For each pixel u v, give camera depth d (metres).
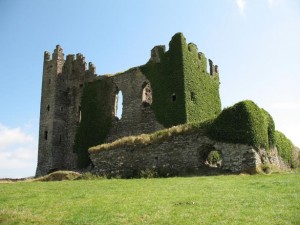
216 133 33.00
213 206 16.66
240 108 32.59
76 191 23.59
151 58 52.84
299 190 19.41
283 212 15.13
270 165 32.12
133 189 23.08
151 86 51.91
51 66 64.44
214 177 27.94
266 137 33.75
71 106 62.56
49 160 59.31
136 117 52.53
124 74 55.75
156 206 17.17
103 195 21.20
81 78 62.28
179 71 49.19
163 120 49.22
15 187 28.41
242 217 14.70
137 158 37.09
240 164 31.23
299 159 48.84
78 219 15.72
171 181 26.28
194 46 52.31
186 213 15.67
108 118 56.16
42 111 63.09
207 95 53.22
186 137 34.66
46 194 22.94
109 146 39.53
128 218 15.45
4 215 17.09
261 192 19.64
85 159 57.09
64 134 61.62
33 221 15.97
